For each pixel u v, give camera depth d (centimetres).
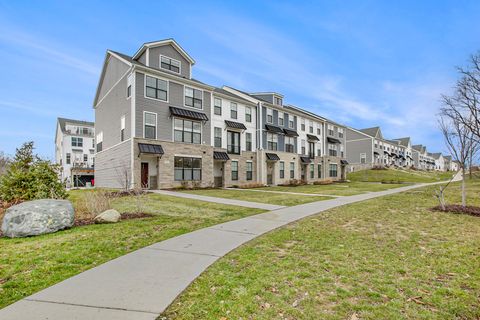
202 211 948
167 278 362
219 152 2353
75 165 3662
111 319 257
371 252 488
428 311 282
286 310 282
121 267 401
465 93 1228
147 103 1875
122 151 1933
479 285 347
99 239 553
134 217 806
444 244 539
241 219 805
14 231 566
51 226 604
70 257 442
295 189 2139
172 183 1952
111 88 2227
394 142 6341
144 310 277
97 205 839
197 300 301
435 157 9369
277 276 374
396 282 356
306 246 527
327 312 278
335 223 754
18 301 293
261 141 2709
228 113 2491
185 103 2095
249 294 318
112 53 2169
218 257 454
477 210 917
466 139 992
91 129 4350
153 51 2005
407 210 983
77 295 309
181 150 2020
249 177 2645
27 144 1073
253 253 478
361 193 1720
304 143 3288
